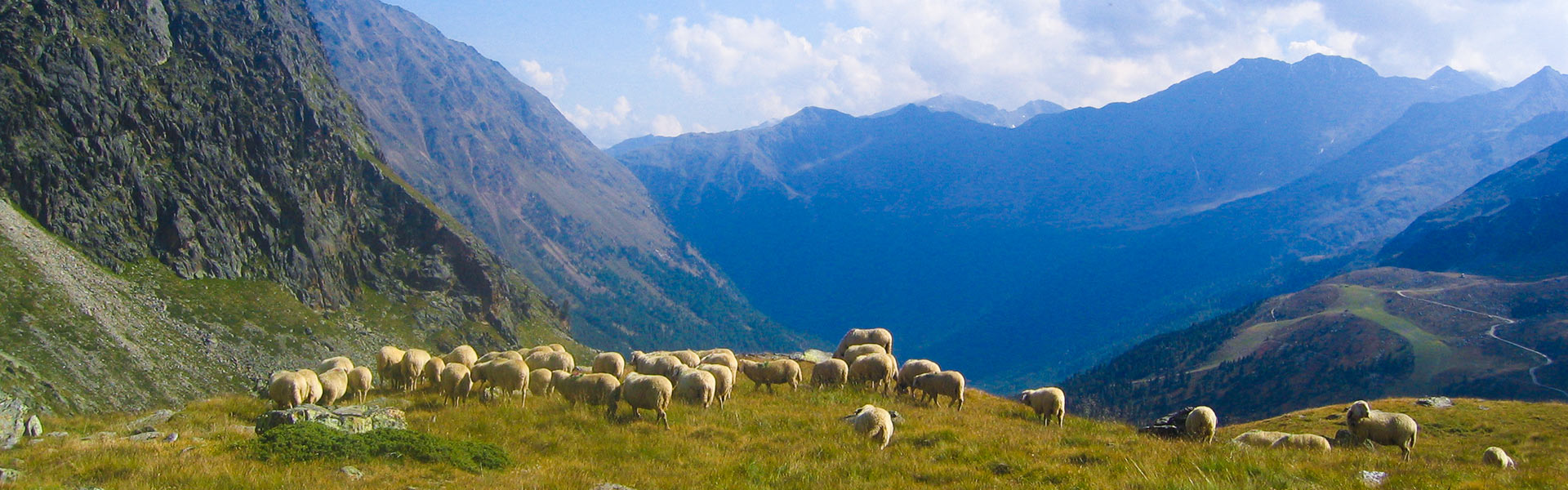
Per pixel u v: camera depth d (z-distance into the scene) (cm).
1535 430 4625
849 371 3741
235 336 15038
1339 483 1648
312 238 19725
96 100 16250
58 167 15062
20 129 14900
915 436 2434
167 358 13200
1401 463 1941
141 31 18462
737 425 2609
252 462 1872
